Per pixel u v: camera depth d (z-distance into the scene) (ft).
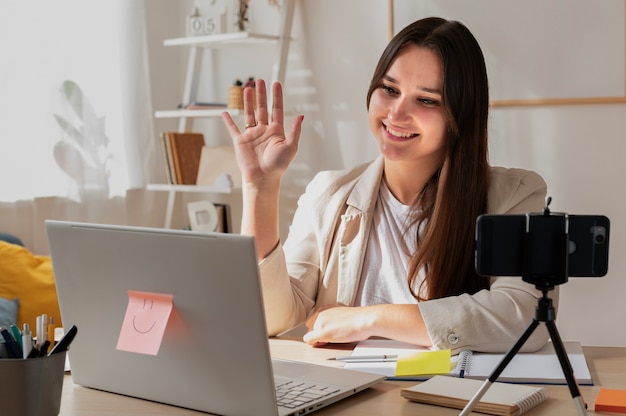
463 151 5.90
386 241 6.29
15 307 9.01
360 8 11.18
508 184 6.09
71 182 10.91
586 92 10.18
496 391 4.05
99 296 4.19
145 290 3.99
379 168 6.40
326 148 11.55
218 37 11.18
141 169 12.00
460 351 4.99
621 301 10.19
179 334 3.92
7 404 3.77
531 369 4.58
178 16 12.64
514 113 10.51
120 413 3.98
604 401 3.97
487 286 5.96
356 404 4.06
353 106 11.32
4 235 9.81
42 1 10.55
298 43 11.62
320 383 4.25
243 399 3.80
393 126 5.87
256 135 5.76
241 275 3.63
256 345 3.69
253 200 5.69
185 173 11.70
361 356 4.98
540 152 10.43
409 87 5.81
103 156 11.34
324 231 6.43
